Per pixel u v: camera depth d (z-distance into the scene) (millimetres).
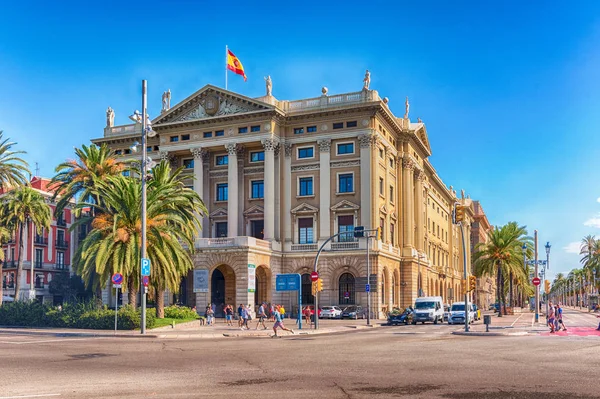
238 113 71125
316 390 14695
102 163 55156
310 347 28000
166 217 44594
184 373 17984
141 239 40188
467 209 137250
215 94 73125
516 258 80875
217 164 75250
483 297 142500
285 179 71562
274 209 70562
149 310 44562
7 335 37531
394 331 44812
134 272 43344
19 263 64375
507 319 67750
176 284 45688
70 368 19281
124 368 19281
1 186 61062
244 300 63906
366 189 67562
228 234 70750
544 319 67562
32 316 45625
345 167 69188
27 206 65312
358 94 69375
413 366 19844
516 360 21875
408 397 13727
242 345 29297
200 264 66000
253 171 73188
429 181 98938
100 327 41969
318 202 70125
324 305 67750
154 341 32438
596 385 15578
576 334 40094
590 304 121250
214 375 17531
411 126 85625
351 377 17062
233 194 71250
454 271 122312
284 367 19562
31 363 20734
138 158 77375
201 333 39031
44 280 88062
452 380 16438
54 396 13836
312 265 69000
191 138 74312
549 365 20203
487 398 13633
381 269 67875
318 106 70875
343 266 67938
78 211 47812
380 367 19562
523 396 13891
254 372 18234
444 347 27969
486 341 32312
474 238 149375
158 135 77125
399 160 79188
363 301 67000
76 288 88625
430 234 99000
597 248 120438
